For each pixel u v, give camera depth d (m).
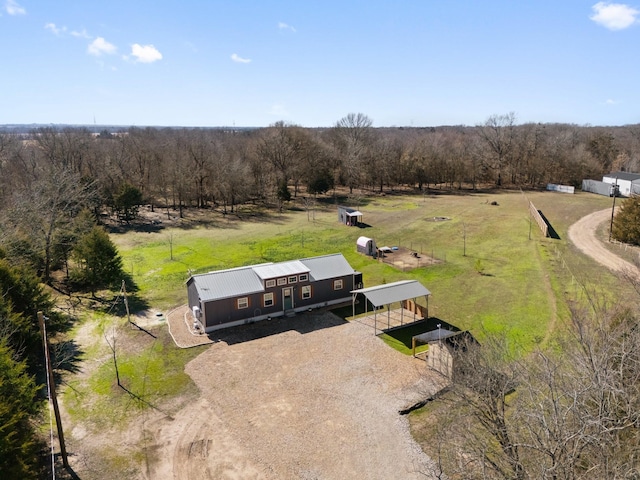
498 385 16.03
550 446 11.69
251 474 17.98
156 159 78.69
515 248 49.22
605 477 10.54
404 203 78.88
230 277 33.19
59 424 17.98
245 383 24.48
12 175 59.28
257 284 32.91
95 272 37.25
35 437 19.92
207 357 27.39
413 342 26.86
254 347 28.66
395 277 41.19
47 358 18.14
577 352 15.10
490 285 38.38
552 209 70.19
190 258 47.81
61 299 36.19
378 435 20.17
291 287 33.88
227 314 31.50
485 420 15.48
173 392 23.72
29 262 33.56
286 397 23.14
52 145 65.94
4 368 17.97
